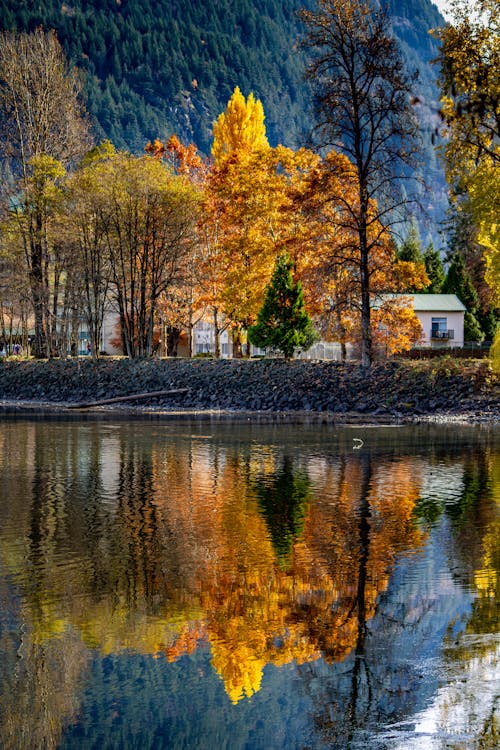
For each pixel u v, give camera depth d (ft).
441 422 113.39
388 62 126.00
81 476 64.54
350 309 143.02
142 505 52.39
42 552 40.42
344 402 133.18
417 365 136.77
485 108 98.94
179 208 166.71
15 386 171.01
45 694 24.23
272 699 23.57
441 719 22.17
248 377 147.33
